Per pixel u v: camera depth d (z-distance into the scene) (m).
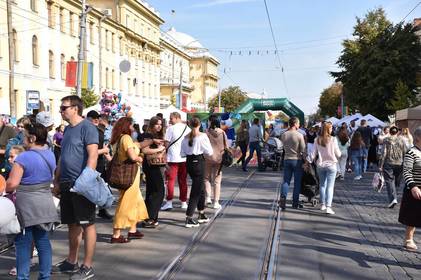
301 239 8.46
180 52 90.69
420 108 22.05
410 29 48.50
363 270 6.76
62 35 42.56
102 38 51.69
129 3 59.69
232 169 20.91
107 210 10.19
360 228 9.39
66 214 6.39
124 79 58.94
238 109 33.22
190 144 9.26
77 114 6.32
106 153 9.73
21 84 35.59
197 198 9.31
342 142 17.27
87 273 6.20
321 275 6.51
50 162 5.73
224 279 6.29
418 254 7.61
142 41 64.94
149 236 8.57
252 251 7.63
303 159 11.31
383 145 11.83
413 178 7.39
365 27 53.06
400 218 7.68
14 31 34.59
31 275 6.37
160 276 6.36
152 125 9.35
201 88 103.38
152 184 9.27
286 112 34.28
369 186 15.90
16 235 5.64
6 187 5.43
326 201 10.94
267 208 11.38
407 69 47.84
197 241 8.23
